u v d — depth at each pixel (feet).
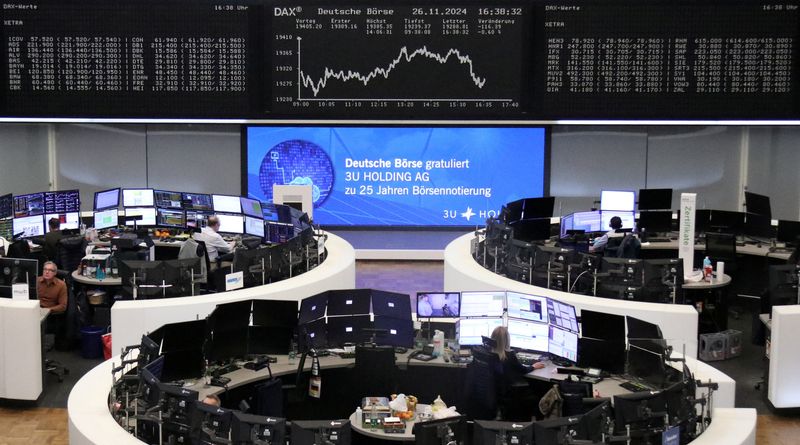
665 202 43.09
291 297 32.19
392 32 40.16
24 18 39.52
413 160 52.06
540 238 42.93
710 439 20.68
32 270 32.45
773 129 50.52
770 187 50.93
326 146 51.98
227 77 40.14
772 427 28.73
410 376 28.09
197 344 25.63
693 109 39.75
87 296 35.65
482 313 28.30
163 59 39.93
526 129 51.85
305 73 40.37
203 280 34.12
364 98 40.65
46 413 29.50
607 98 39.83
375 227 52.54
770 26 39.09
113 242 38.04
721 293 36.55
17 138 51.29
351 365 27.48
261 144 51.90
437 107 40.63
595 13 39.37
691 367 25.52
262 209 42.52
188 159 52.16
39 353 30.14
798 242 37.81
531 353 28.14
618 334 26.40
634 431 20.94
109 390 22.95
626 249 37.65
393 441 26.07
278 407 25.76
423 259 50.85
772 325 29.71
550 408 24.39
